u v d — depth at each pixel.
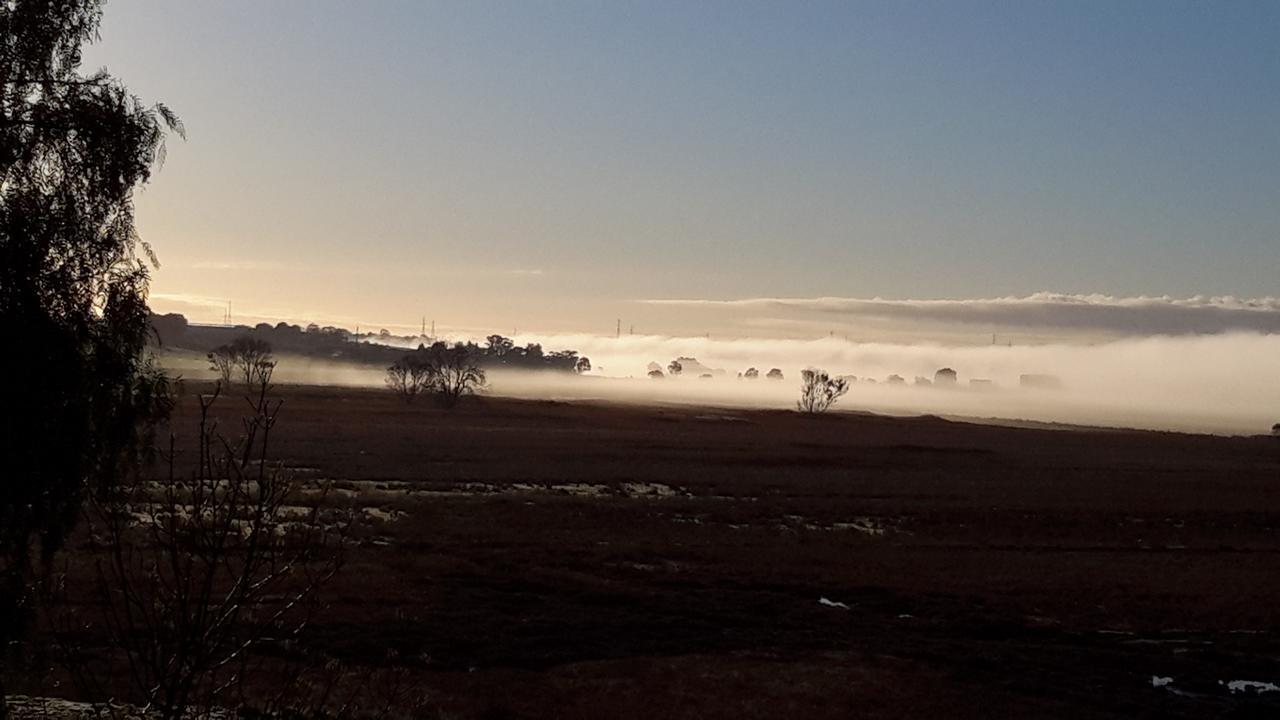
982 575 50.41
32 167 20.30
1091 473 122.25
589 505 70.00
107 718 13.04
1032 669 32.34
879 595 43.97
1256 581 51.56
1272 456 177.25
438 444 117.56
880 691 28.83
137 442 21.67
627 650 31.91
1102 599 45.25
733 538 59.06
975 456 141.00
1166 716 28.11
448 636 31.42
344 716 13.49
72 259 20.44
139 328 21.20
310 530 11.59
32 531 19.48
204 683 18.72
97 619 24.28
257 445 96.31
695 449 128.38
